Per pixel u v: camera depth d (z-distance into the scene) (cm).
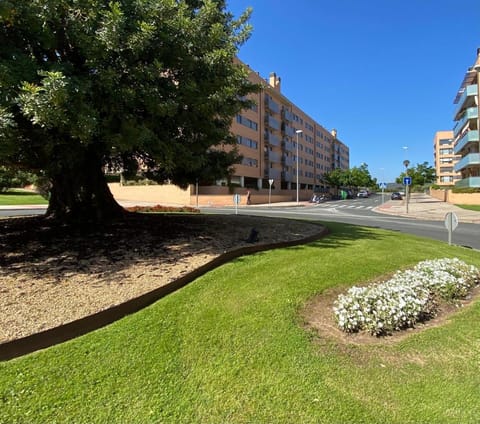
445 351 315
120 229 799
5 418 233
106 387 263
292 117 5894
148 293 409
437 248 796
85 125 463
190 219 1034
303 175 6606
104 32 491
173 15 597
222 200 3519
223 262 571
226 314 375
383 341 332
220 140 807
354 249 695
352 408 240
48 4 475
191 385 266
